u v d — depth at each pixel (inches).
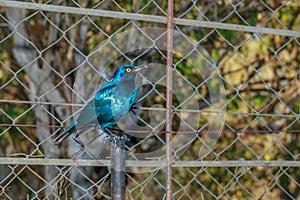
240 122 432.8
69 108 378.3
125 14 238.4
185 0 402.3
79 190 349.7
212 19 412.8
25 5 227.5
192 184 410.9
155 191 380.2
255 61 427.2
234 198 417.7
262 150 437.1
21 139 411.2
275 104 435.5
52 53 380.8
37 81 381.1
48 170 380.2
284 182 417.4
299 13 414.6
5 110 403.5
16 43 375.6
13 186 391.2
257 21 413.4
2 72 405.4
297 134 440.8
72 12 233.3
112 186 211.8
